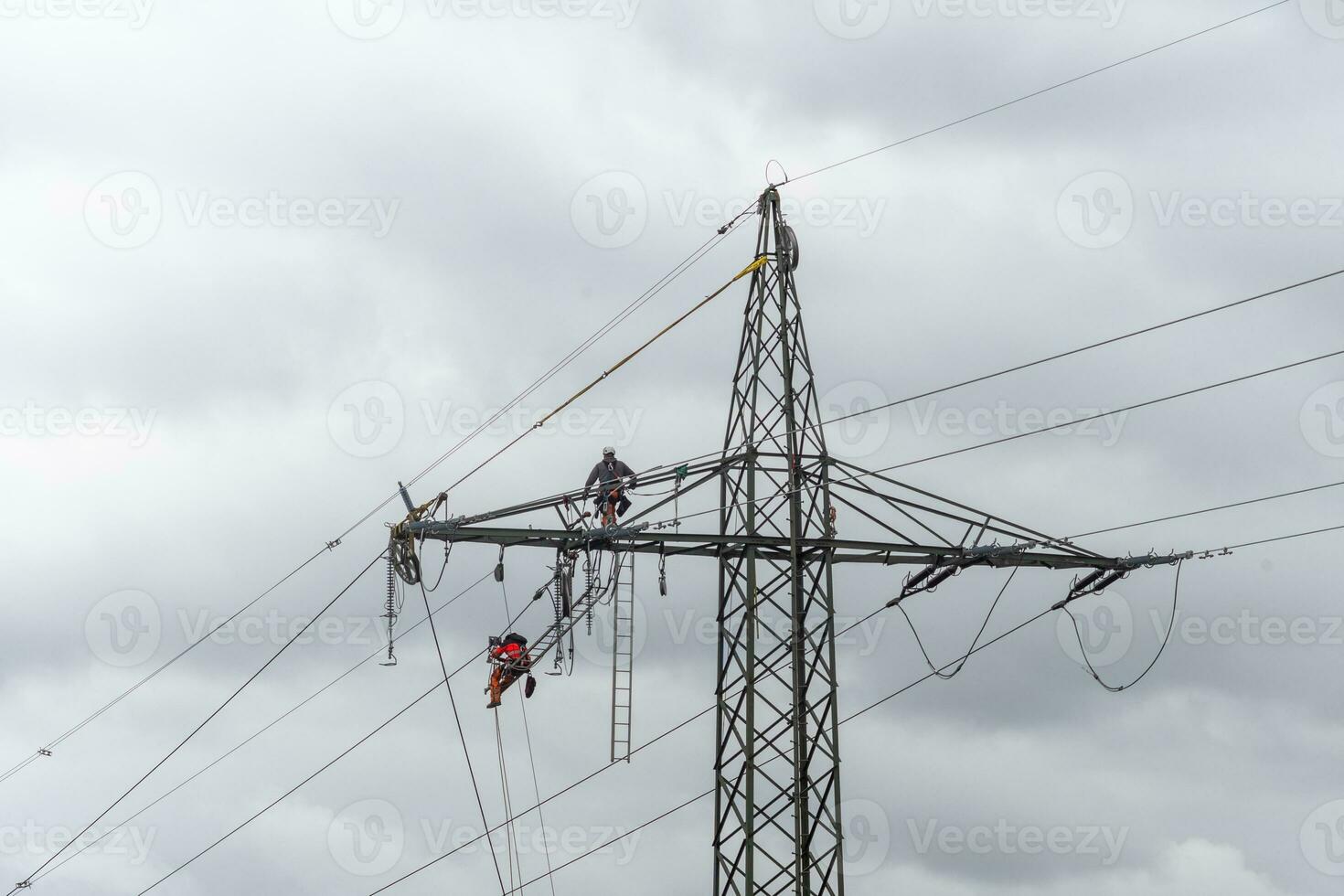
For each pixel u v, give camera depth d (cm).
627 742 4300
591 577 4409
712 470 4494
